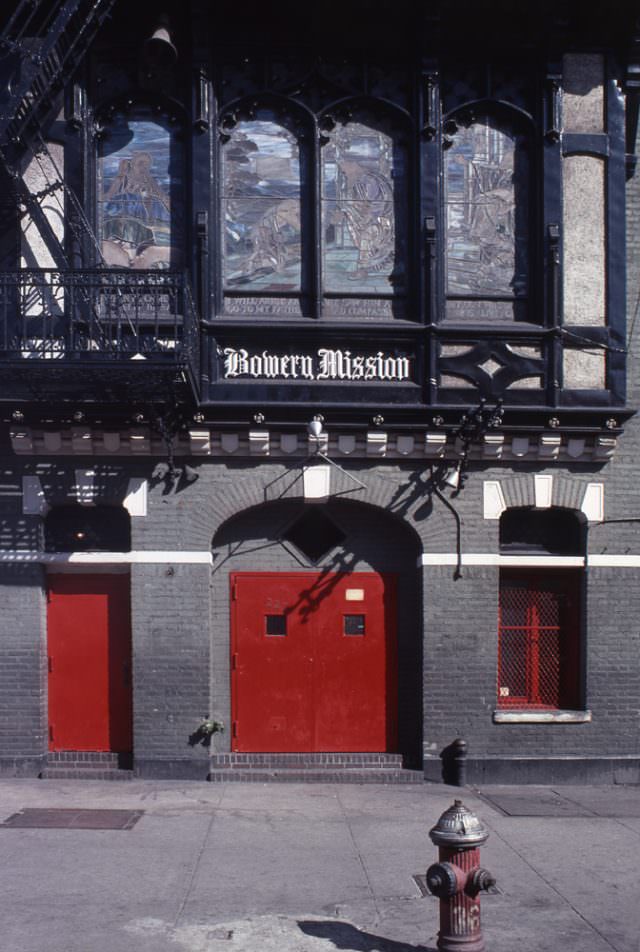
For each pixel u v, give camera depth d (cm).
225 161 1276
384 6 1255
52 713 1255
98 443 1228
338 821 1046
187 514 1240
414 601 1289
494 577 1259
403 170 1286
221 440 1234
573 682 1292
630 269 1305
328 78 1278
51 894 809
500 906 805
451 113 1283
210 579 1255
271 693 1273
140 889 826
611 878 877
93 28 1234
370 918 772
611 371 1264
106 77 1266
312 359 1242
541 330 1252
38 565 1234
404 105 1282
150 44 1206
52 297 1158
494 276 1283
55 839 959
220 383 1223
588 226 1284
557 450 1262
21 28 1245
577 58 1299
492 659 1255
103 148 1266
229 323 1225
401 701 1283
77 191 1234
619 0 1245
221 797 1142
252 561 1282
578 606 1291
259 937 730
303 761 1256
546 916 784
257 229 1270
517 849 962
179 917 766
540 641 1302
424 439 1245
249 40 1266
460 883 682
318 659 1280
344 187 1280
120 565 1264
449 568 1256
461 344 1256
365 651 1284
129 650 1259
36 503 1230
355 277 1273
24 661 1230
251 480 1247
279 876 866
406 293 1272
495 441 1245
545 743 1256
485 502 1262
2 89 1222
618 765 1258
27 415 1209
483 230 1285
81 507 1266
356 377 1245
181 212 1261
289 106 1279
